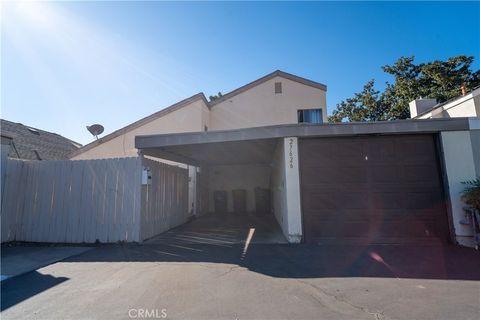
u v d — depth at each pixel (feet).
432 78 62.49
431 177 19.57
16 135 36.50
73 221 21.18
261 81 43.93
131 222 20.74
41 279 12.46
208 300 9.81
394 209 19.57
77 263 15.20
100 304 9.61
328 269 13.42
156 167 24.73
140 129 40.01
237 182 44.52
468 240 18.13
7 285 11.69
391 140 20.25
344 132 19.53
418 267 13.51
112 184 21.39
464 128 18.94
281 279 12.01
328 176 20.39
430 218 19.21
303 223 19.92
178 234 24.54
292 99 43.19
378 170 20.06
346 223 19.80
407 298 9.70
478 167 18.76
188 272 13.24
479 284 11.01
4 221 20.74
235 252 17.34
